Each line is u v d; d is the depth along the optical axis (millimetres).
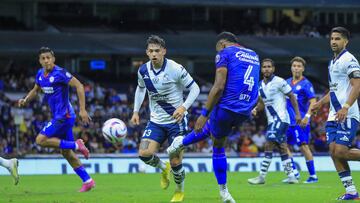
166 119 17109
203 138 15328
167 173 18219
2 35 51906
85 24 56938
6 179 28578
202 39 56250
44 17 56500
